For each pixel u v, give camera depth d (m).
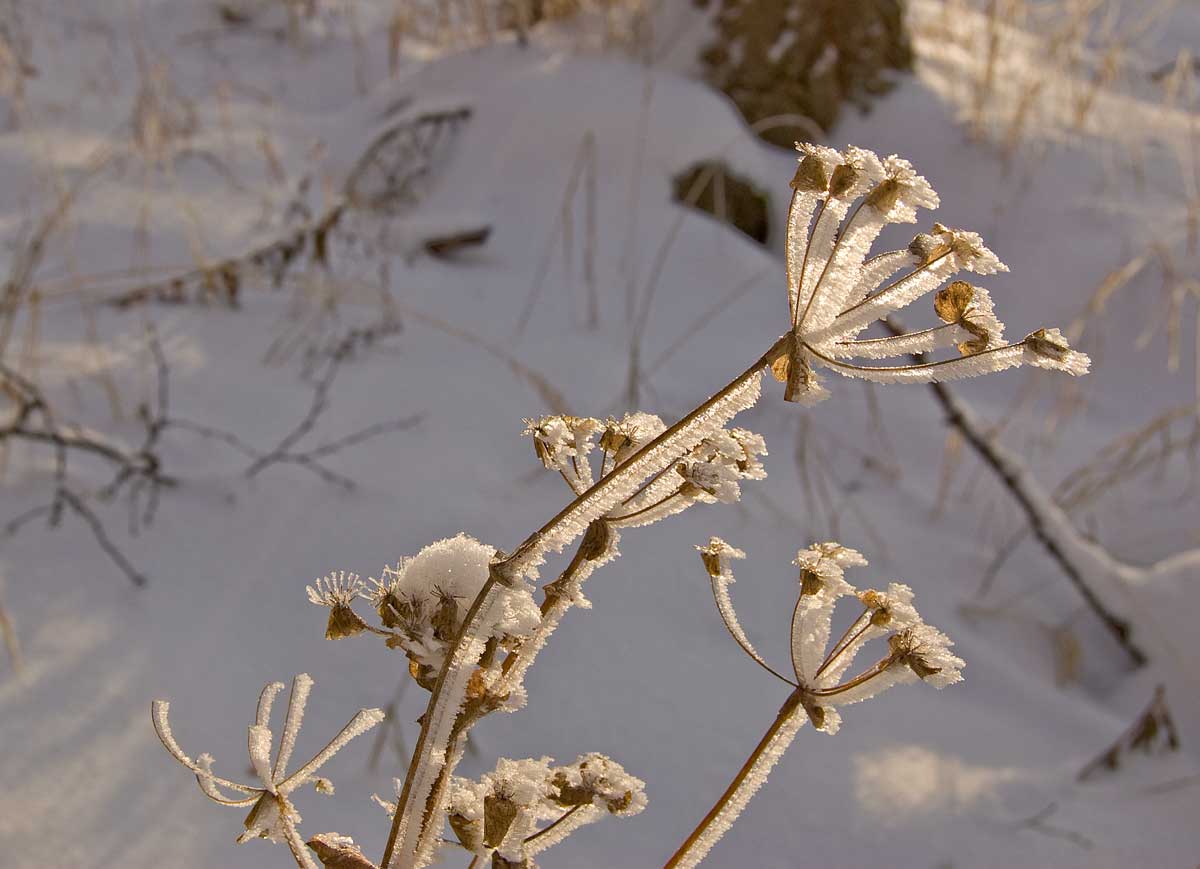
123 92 2.31
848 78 2.32
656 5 2.38
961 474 1.53
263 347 1.56
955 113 2.32
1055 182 2.16
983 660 1.20
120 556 1.14
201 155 2.09
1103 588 1.28
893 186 0.48
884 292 0.49
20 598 1.06
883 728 1.06
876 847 0.91
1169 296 1.90
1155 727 1.06
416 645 0.51
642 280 1.86
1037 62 2.57
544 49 2.28
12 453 1.27
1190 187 2.17
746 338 1.75
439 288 1.77
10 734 0.91
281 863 0.82
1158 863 0.92
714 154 2.05
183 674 1.00
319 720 0.97
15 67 2.14
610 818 0.91
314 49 2.62
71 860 0.80
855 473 1.48
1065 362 0.47
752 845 0.90
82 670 0.99
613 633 1.12
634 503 0.50
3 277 1.60
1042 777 1.03
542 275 1.84
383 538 1.21
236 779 0.90
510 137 2.09
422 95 2.24
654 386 1.57
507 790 0.50
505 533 1.24
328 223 1.73
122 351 1.51
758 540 1.30
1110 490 1.56
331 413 1.42
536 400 1.50
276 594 1.12
